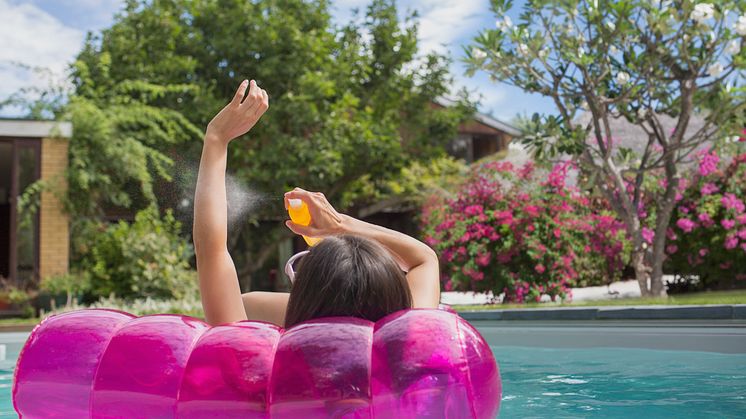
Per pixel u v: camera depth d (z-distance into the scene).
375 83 17.59
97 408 1.39
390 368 1.28
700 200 9.92
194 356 1.37
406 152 17.52
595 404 2.59
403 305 1.46
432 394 1.26
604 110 8.27
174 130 13.61
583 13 8.34
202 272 1.50
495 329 4.97
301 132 15.53
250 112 1.55
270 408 1.30
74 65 13.68
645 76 8.18
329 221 1.69
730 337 3.93
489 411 1.34
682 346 4.13
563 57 8.32
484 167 9.83
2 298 10.21
